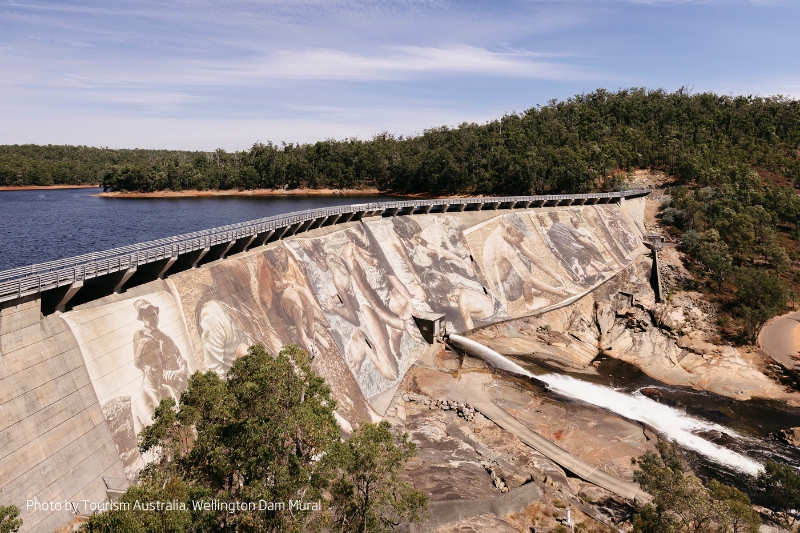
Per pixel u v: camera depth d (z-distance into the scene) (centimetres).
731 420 7475
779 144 19662
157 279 5509
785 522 5081
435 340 8900
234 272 6581
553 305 10862
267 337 6350
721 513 3769
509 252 11525
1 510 2459
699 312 10656
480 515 4597
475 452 5819
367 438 3092
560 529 4512
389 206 10631
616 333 10331
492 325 9844
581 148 19650
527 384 7781
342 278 8419
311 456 3123
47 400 3844
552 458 5972
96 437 4069
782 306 10612
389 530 3147
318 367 6606
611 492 5438
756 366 9081
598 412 7156
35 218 15338
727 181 15875
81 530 2538
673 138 19688
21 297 3916
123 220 15525
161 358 4962
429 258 10350
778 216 14362
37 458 3600
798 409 7856
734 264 12512
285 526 2659
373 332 8056
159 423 3253
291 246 8012
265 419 2962
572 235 12862
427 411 6806
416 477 5081
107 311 4716
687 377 8825
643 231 14925
